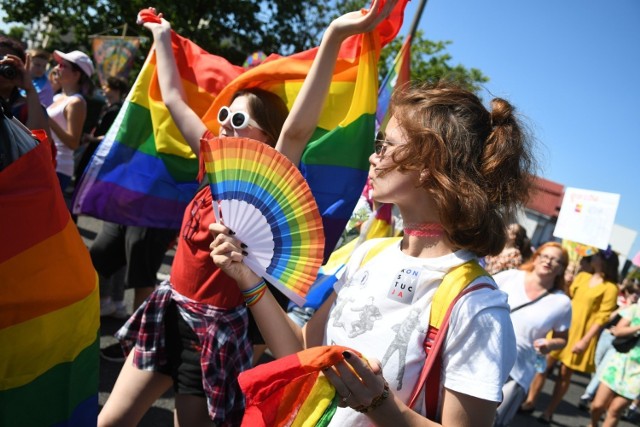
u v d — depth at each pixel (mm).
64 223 1389
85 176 2818
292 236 1571
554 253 3854
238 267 1533
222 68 2834
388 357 1268
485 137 1355
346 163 2461
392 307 1312
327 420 1183
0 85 2875
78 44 18266
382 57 14547
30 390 1384
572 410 6633
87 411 1551
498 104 1407
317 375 1211
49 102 4844
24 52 3016
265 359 4688
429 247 1367
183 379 2104
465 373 1184
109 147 2816
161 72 2504
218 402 2066
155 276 3859
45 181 1317
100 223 8484
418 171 1327
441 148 1284
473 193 1265
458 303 1234
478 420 1173
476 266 1305
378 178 1396
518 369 3643
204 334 2104
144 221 2922
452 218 1278
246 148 1551
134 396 2133
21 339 1332
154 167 2877
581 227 5285
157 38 2566
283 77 2486
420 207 1367
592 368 5594
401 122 1370
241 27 17281
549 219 29750
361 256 1521
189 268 2139
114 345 3846
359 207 3145
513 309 3854
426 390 1246
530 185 1410
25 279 1311
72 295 1424
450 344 1221
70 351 1461
